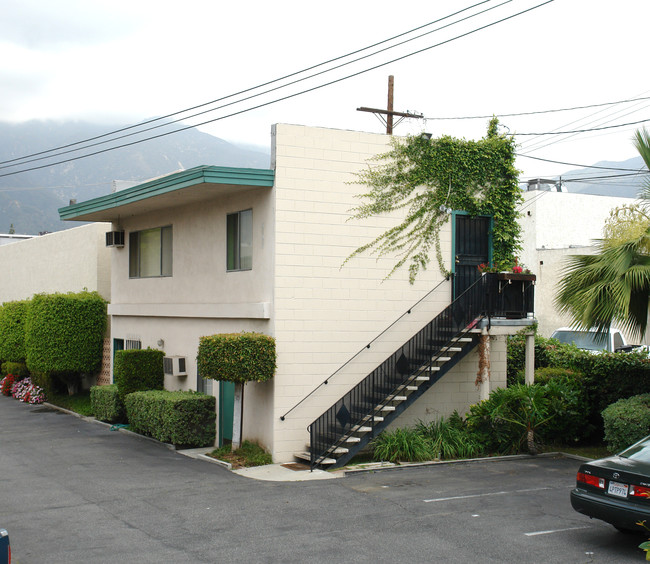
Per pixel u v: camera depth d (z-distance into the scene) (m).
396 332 16.58
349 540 9.34
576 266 14.51
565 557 8.66
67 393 25.91
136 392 18.55
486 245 18.14
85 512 10.86
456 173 17.61
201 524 10.14
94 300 24.41
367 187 16.45
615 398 16.73
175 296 19.70
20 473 13.92
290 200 15.56
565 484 12.92
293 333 15.45
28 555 8.73
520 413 16.02
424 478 13.47
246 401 16.31
